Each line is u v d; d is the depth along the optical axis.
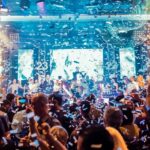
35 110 3.62
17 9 23.03
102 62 22.70
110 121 3.70
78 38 23.28
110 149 1.79
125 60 23.03
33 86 20.81
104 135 1.80
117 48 23.14
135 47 23.22
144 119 4.60
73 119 5.48
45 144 2.94
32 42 23.00
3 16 22.62
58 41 23.14
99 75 22.39
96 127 1.85
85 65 22.59
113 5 23.38
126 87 19.75
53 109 5.30
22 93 20.62
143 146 3.94
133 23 23.33
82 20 23.05
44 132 2.88
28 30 23.09
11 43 22.88
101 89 20.95
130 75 22.75
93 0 23.59
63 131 3.37
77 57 22.61
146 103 4.80
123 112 4.15
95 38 23.34
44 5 23.25
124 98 7.12
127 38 23.30
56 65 22.58
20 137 3.58
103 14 23.34
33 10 23.22
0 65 22.41
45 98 3.68
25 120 4.28
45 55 22.78
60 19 22.92
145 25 23.36
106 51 23.05
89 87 21.30
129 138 3.96
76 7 23.59
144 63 22.95
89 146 1.78
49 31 23.19
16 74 22.42
